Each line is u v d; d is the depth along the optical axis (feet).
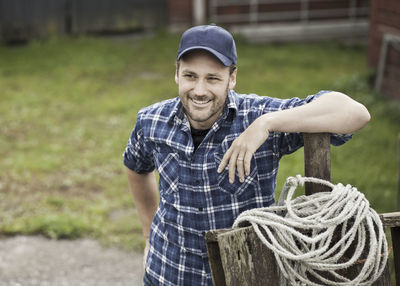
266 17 49.01
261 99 7.71
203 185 7.59
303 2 48.73
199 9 48.19
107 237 18.04
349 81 34.14
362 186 20.75
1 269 16.08
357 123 6.99
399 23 32.09
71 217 18.95
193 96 7.11
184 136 7.68
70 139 27.04
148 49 44.21
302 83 35.42
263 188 7.68
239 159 6.98
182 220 7.79
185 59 7.03
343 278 6.80
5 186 21.63
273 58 42.52
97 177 22.80
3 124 28.84
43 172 23.08
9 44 45.91
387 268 7.14
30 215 19.35
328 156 7.23
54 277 15.78
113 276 15.89
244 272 6.51
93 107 31.71
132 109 31.32
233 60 7.12
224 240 6.35
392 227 7.43
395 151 24.54
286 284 7.02
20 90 34.60
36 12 46.42
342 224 6.94
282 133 7.55
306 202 6.86
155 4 49.01
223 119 7.51
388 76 33.22
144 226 9.49
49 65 40.01
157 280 8.18
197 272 7.86
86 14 47.75
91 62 40.65
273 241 6.56
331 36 48.98
